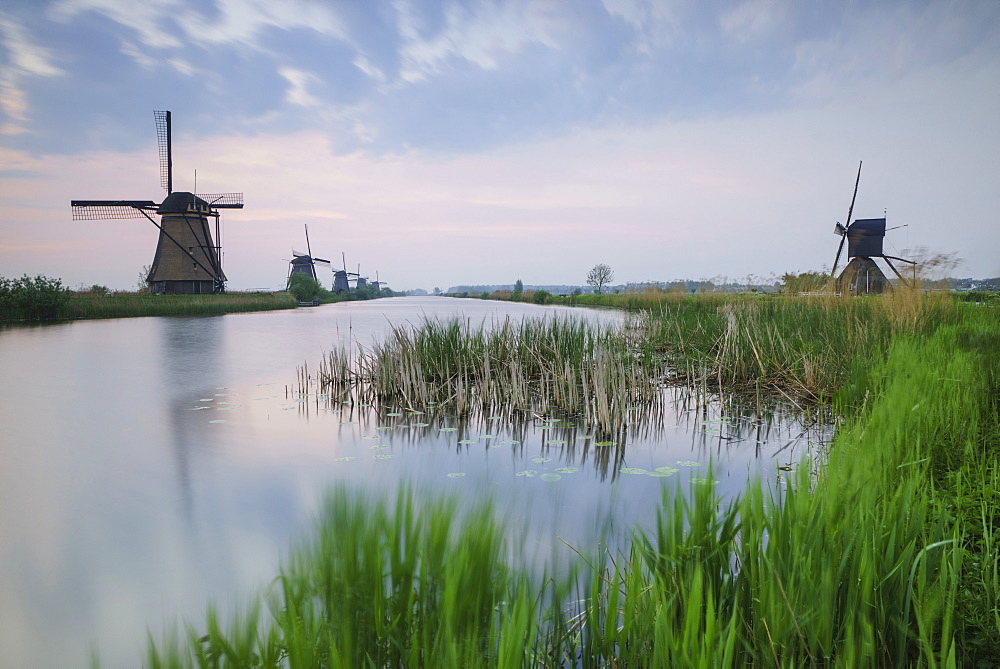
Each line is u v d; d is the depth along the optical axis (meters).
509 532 2.71
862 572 2.15
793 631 1.94
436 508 2.19
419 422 7.20
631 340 12.95
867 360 7.69
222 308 36.66
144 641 2.68
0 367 11.98
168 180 40.66
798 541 2.25
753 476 4.73
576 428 6.81
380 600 1.99
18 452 5.89
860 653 1.92
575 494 4.42
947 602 2.15
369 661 1.88
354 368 11.41
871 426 4.28
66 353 14.23
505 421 7.22
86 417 7.48
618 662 2.12
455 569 1.99
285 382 10.24
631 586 2.20
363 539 2.02
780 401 7.97
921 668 2.01
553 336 10.41
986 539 2.61
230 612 2.85
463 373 9.46
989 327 9.24
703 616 2.16
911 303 11.02
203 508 4.37
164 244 40.59
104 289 39.03
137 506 4.43
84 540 3.83
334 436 6.49
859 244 33.84
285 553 3.58
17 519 4.20
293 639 1.81
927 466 3.57
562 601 2.35
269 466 5.38
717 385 9.24
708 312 15.71
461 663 1.78
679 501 2.57
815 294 14.44
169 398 8.80
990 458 3.97
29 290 26.92
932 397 5.07
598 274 71.56
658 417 7.33
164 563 3.48
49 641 2.71
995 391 5.91
